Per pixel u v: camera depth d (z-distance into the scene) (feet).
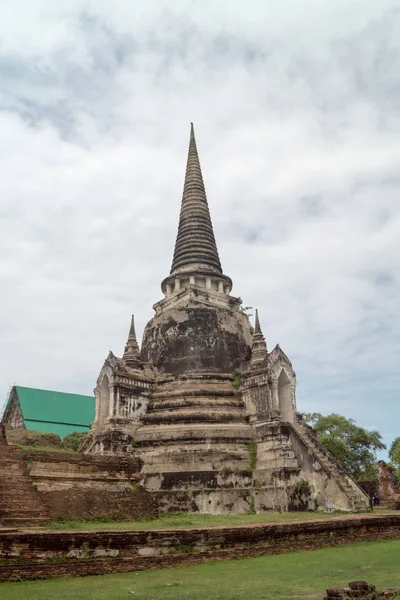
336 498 85.20
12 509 61.98
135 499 77.56
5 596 33.60
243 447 95.25
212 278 126.52
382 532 67.41
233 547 51.57
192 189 141.18
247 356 115.96
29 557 41.14
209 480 87.04
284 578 38.91
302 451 91.50
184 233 134.82
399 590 28.94
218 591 34.22
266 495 86.99
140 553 46.19
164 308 125.08
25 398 196.13
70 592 34.99
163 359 112.57
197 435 94.38
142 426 101.35
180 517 78.18
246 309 126.11
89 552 43.86
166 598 32.24
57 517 66.44
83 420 200.85
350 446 155.22
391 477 126.00
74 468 76.18
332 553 53.21
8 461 69.92
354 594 27.37
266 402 99.30
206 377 107.76
